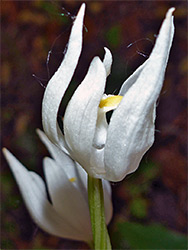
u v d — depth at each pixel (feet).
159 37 0.18
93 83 0.19
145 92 0.18
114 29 0.60
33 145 0.66
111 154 0.19
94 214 0.21
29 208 0.27
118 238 0.30
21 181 0.26
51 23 0.65
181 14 0.67
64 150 0.20
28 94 0.68
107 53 0.20
